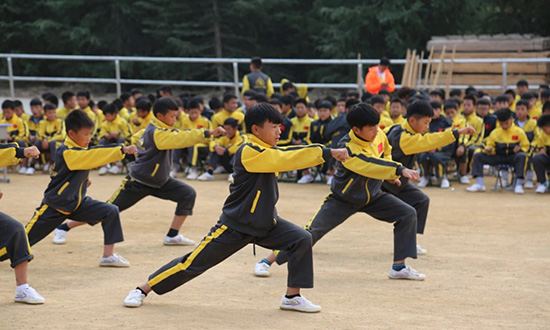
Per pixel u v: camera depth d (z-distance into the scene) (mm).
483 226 9422
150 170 7676
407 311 5668
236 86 19219
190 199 8094
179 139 7434
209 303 5848
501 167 12227
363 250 8070
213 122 14023
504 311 5707
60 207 6652
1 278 6660
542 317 5547
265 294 6191
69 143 6617
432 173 13047
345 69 28359
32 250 7895
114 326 5117
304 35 29500
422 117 6871
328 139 13227
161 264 7309
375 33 27000
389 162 5973
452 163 14258
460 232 9070
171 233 8195
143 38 30062
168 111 7617
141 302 5691
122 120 14414
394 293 6270
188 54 28531
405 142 6906
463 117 13219
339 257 7727
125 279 6664
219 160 13812
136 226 9297
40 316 5375
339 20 27031
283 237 5543
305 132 13445
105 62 29188
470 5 26781
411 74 18203
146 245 8219
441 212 10352
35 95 28469
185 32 27766
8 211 10086
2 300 5848
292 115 14078
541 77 20031
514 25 26500
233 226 5438
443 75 20859
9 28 29422
